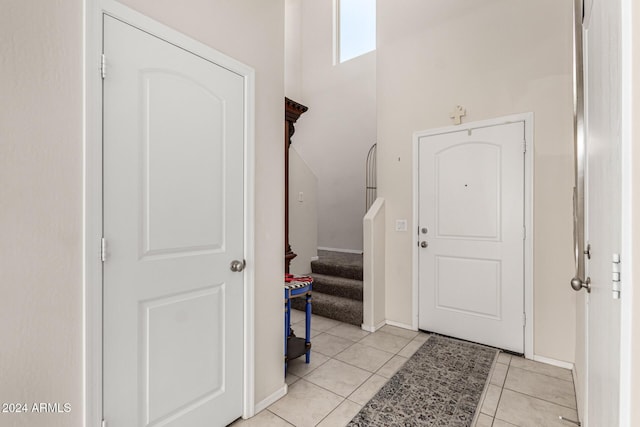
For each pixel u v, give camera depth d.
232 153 1.64
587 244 1.27
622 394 0.59
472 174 2.68
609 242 0.76
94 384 1.13
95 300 1.13
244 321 1.72
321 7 5.48
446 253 2.83
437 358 2.44
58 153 1.04
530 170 2.41
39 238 1.01
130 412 1.24
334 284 3.63
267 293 1.86
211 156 1.54
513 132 2.49
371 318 3.02
